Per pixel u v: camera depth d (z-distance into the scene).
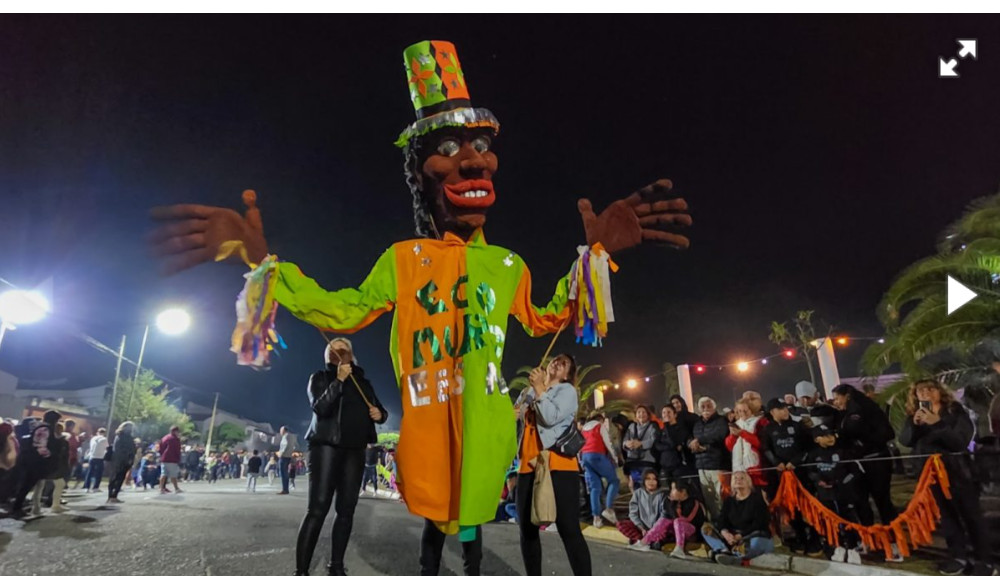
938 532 6.35
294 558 4.94
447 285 3.22
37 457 8.12
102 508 9.07
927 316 8.42
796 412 7.34
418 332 3.14
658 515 6.79
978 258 8.12
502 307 3.29
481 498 2.88
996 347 8.05
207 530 6.42
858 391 6.09
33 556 4.95
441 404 3.03
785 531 6.83
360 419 4.04
